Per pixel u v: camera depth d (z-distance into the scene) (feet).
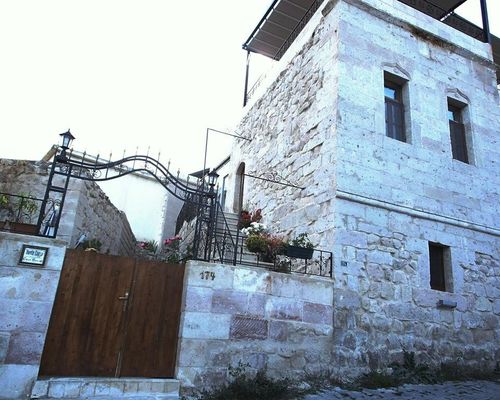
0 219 22.68
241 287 18.49
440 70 29.58
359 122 24.77
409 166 25.58
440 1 35.42
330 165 23.90
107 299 16.88
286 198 28.89
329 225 22.70
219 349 17.39
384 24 28.02
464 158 29.43
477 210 27.48
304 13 37.11
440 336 23.22
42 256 15.79
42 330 15.19
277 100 34.63
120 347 16.58
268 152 34.35
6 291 15.06
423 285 23.71
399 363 21.45
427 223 25.20
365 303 21.62
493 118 31.17
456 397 18.20
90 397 14.96
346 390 18.30
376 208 23.66
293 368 18.69
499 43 38.17
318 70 27.91
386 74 27.40
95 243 24.43
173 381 16.28
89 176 25.44
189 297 17.46
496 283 26.63
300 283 20.02
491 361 24.35
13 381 14.40
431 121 27.68
